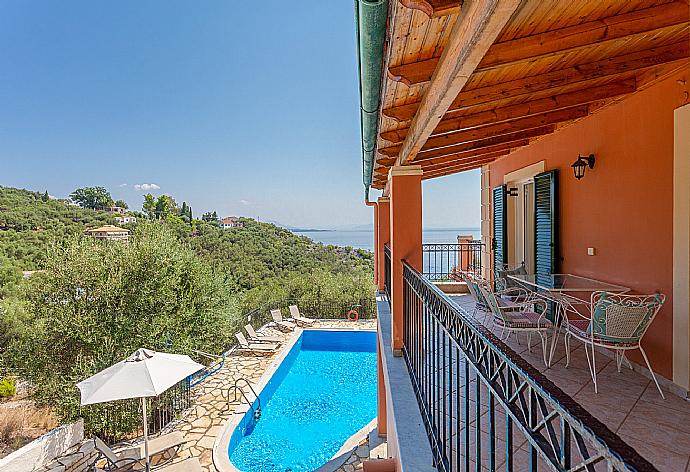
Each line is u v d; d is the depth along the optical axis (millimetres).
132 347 10297
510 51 2377
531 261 7289
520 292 6039
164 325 11023
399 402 3561
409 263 4598
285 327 15250
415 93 2926
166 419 8414
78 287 10703
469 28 1704
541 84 3135
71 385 9242
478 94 3092
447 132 3654
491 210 8602
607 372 3996
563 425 861
